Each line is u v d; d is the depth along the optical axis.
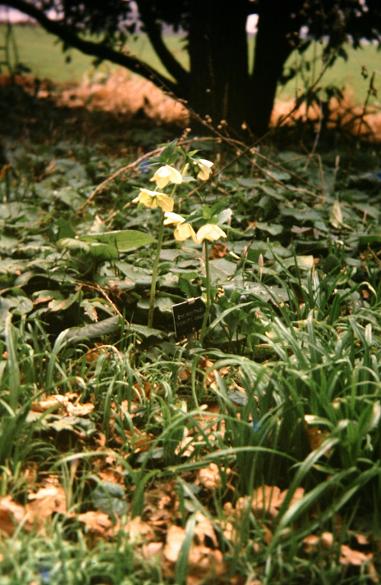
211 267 2.36
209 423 1.83
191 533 1.53
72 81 7.51
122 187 3.07
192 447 1.84
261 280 2.38
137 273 2.29
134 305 2.28
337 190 3.27
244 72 4.32
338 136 4.19
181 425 1.79
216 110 4.30
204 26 4.24
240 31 4.29
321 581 1.56
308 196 3.05
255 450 1.67
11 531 1.62
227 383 2.05
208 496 1.75
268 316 2.16
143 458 1.73
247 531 1.60
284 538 1.62
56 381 2.04
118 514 1.66
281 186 3.07
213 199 2.92
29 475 1.75
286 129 4.29
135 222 2.77
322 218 2.85
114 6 4.87
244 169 3.33
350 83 6.46
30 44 10.43
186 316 2.15
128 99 6.34
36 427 1.77
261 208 2.86
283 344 1.94
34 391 1.91
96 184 3.29
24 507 1.68
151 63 8.53
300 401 1.73
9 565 1.49
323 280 2.28
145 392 2.02
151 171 3.14
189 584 1.55
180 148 1.97
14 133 4.49
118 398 1.95
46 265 2.34
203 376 2.09
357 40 4.35
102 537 1.63
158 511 1.69
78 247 2.21
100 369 1.99
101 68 8.08
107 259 2.31
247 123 4.38
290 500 1.60
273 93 4.45
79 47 4.84
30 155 3.74
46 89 6.09
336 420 1.71
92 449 1.85
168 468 1.70
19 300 2.16
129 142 4.20
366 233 2.76
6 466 1.72
